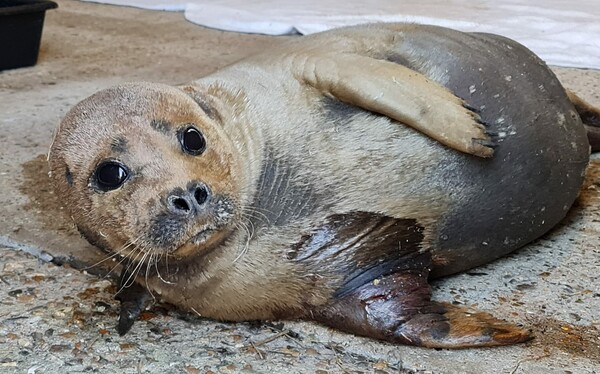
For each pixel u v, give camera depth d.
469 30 2.49
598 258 1.38
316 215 1.25
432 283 1.34
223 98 1.29
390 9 2.79
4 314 1.31
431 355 1.20
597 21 2.49
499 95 1.33
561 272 1.36
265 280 1.23
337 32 1.41
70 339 1.26
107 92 1.24
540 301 1.30
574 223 1.47
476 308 1.29
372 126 1.28
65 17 3.21
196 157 1.19
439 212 1.28
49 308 1.32
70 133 1.21
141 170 1.17
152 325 1.28
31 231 1.52
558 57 2.22
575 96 1.57
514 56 1.39
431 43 1.37
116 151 1.18
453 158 1.28
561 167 1.35
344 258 1.23
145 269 1.24
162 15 3.19
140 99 1.21
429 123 1.25
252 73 1.33
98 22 3.10
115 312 1.31
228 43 2.67
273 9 2.94
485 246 1.33
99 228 1.20
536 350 1.21
